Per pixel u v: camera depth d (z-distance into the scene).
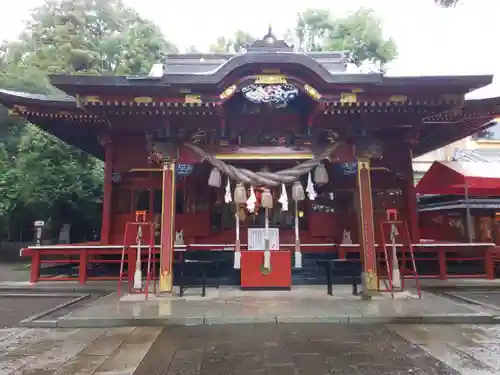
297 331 7.40
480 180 15.14
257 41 10.45
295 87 9.97
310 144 11.15
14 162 23.05
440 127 14.48
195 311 8.55
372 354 6.06
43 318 8.49
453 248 13.85
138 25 27.16
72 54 24.02
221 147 10.93
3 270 18.95
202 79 9.53
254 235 11.77
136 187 14.72
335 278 11.15
